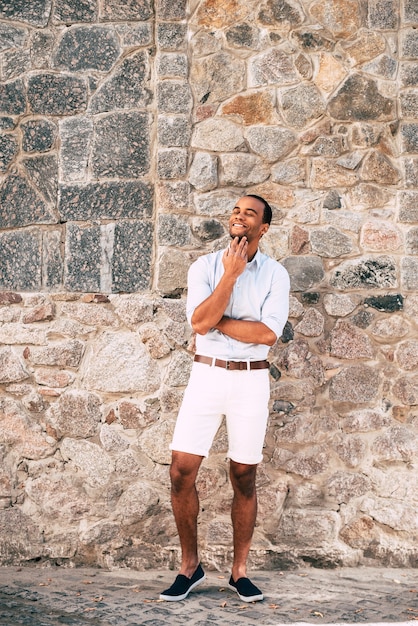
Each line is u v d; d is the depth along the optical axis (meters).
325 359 3.76
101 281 3.82
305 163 3.81
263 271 3.28
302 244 3.79
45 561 3.72
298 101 3.82
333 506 3.71
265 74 3.82
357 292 3.78
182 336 3.75
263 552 3.68
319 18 3.84
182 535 3.25
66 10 3.88
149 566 3.69
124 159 3.84
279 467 3.72
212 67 3.82
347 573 3.60
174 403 3.73
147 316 3.77
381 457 3.72
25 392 3.79
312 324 3.76
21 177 3.90
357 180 3.81
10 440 3.77
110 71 3.86
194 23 3.83
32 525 3.74
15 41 3.90
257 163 3.81
